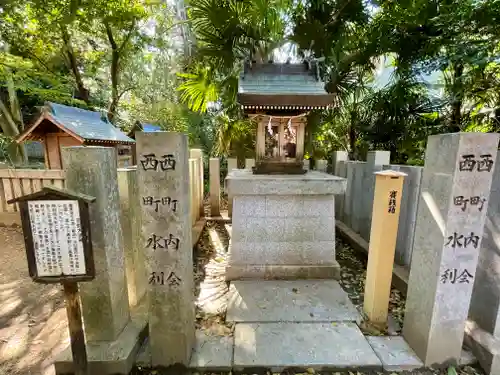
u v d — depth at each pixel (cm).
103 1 596
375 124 551
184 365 188
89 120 493
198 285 308
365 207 396
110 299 189
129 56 805
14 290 291
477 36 405
